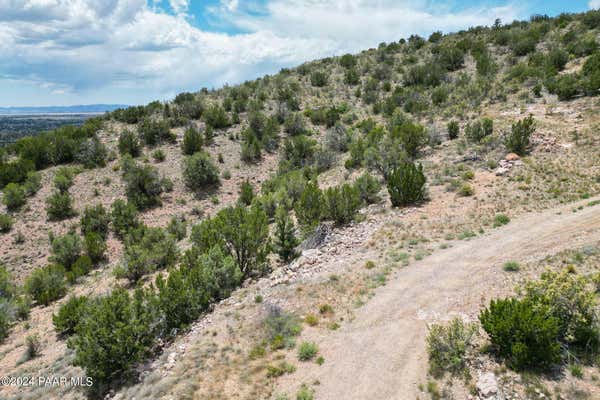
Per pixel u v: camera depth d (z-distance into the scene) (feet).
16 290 65.05
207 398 26.68
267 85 184.03
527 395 21.83
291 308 37.22
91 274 70.44
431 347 26.84
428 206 57.57
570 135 69.31
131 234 80.28
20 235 81.51
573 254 35.24
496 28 195.00
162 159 114.32
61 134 123.13
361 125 119.34
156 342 36.76
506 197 54.75
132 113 142.00
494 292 32.78
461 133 87.45
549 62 115.44
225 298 43.62
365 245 49.19
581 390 21.43
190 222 89.20
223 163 116.06
